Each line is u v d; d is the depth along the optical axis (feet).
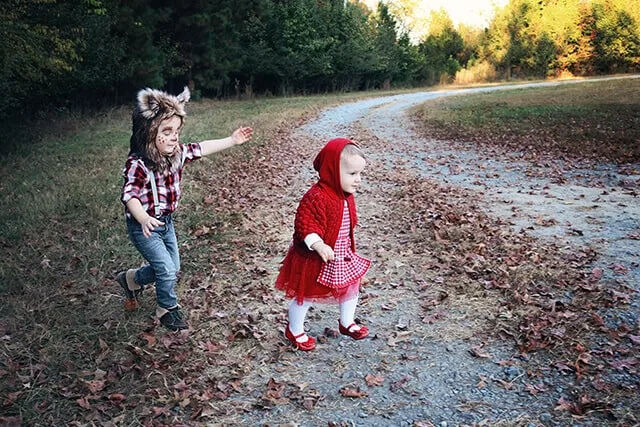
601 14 185.78
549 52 191.42
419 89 158.71
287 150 46.80
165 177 12.53
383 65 161.07
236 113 77.36
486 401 10.83
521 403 10.70
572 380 11.29
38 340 13.12
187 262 18.37
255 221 24.07
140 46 80.02
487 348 12.78
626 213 23.41
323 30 144.15
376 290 16.40
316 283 12.24
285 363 12.39
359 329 13.32
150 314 14.46
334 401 11.02
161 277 12.84
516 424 10.04
